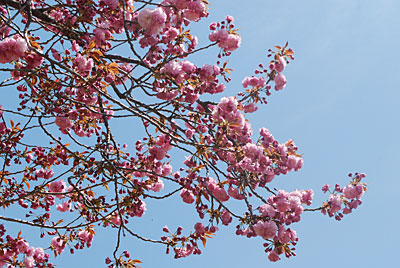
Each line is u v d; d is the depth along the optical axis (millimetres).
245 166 5133
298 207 5051
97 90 4441
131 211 5945
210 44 5227
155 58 4945
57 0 5254
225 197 5531
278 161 5371
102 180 5344
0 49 3980
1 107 5539
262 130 5418
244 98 6230
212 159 5336
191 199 5539
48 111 4805
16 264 6141
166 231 5469
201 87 5102
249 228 5195
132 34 5062
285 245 5055
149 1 4766
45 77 4258
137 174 5961
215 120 4930
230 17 5508
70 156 5609
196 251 5531
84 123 5594
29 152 5828
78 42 4754
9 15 4711
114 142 5559
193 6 4977
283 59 6285
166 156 5863
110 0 5047
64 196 6086
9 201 5230
